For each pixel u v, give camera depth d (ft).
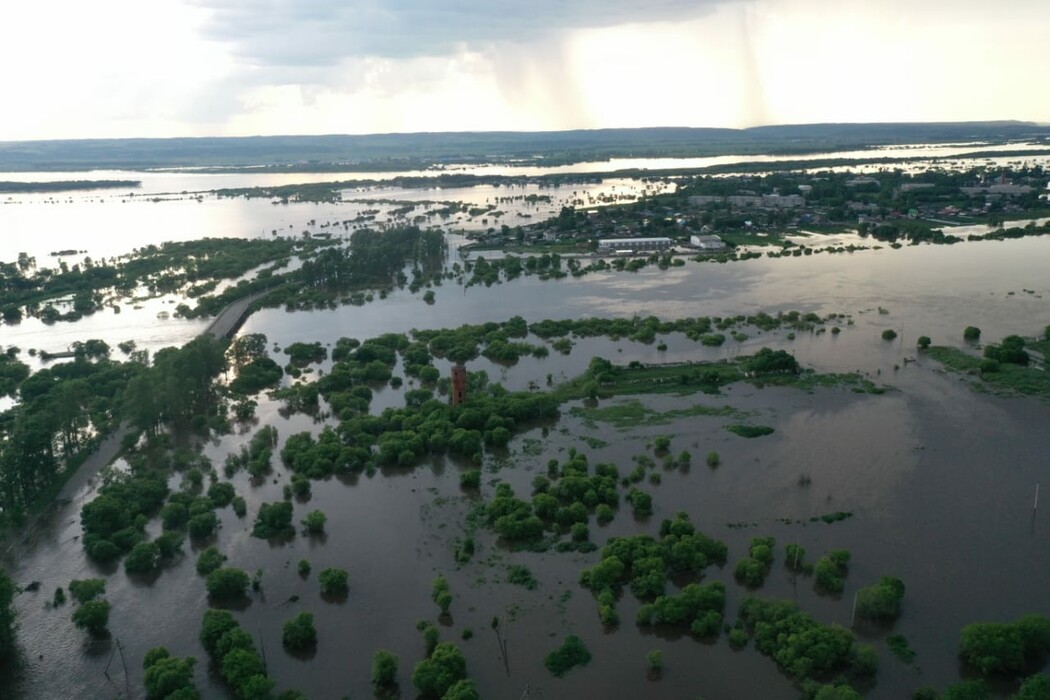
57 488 647.56
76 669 433.89
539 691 399.24
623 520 562.25
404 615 466.70
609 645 432.25
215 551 533.55
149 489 617.21
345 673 420.77
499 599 477.36
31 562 543.39
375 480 651.25
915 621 440.04
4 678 428.97
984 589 465.88
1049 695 359.87
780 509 567.59
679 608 444.14
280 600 487.20
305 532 568.41
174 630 465.06
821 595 466.70
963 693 365.40
